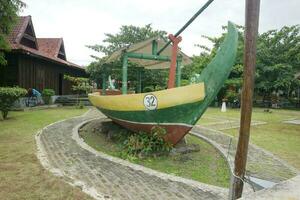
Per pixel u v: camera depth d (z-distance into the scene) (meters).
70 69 26.59
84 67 26.64
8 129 10.75
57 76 24.16
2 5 13.15
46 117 14.58
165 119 7.66
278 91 28.81
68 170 6.18
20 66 18.34
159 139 7.71
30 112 16.84
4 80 18.39
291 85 27.28
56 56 24.92
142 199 4.89
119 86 15.31
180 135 7.84
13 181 5.33
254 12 3.77
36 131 10.43
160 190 5.31
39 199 4.64
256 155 8.20
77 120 13.88
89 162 6.83
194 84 7.36
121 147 8.35
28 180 5.39
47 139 9.21
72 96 24.62
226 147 8.90
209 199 4.99
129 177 5.92
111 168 6.45
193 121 7.67
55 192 4.91
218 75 7.38
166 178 5.94
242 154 3.99
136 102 7.88
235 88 25.77
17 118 13.91
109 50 23.11
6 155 7.02
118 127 10.35
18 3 13.77
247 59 3.83
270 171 6.78
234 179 4.06
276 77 26.36
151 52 10.19
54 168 6.14
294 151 8.88
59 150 7.86
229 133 11.72
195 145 8.53
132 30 23.17
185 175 6.36
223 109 21.30
